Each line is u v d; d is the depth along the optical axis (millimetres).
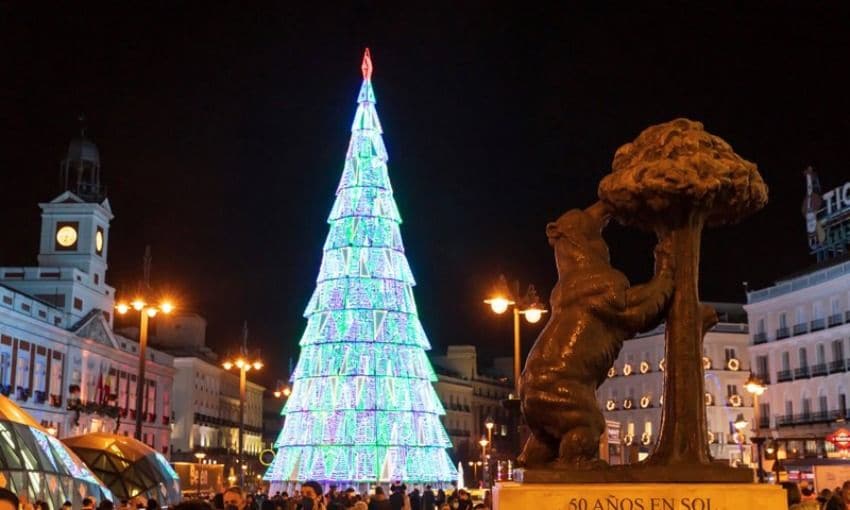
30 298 51031
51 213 61062
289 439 44969
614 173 6621
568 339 6191
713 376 68750
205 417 85188
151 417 69188
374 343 45281
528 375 6262
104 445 24969
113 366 62656
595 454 6145
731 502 5645
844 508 11992
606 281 6281
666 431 6266
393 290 46906
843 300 52938
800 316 56781
